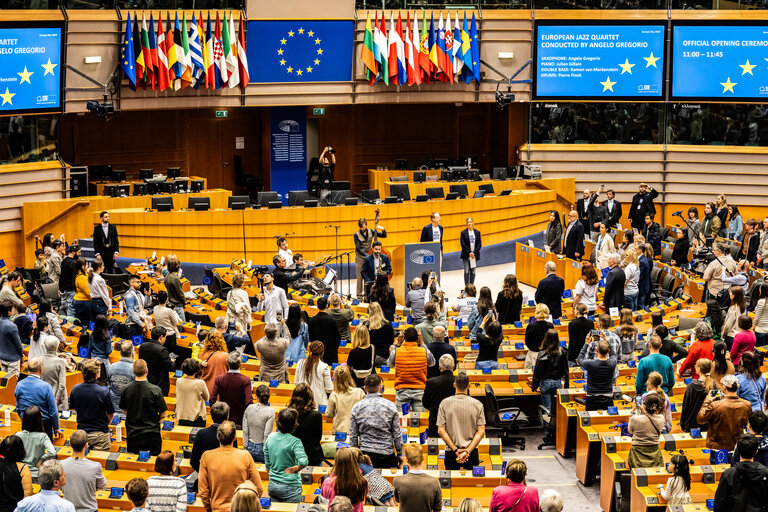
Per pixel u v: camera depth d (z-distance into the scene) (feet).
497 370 45.34
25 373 45.06
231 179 98.73
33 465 32.30
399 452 33.01
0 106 74.08
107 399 35.83
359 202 82.43
